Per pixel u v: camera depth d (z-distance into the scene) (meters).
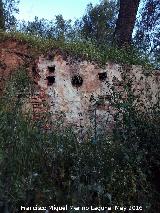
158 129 3.62
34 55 4.93
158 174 3.39
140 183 3.10
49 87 4.77
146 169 3.34
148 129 3.63
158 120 3.79
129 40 6.23
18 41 5.06
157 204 3.10
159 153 3.46
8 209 2.55
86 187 2.75
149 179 3.32
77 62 4.89
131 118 3.65
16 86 4.36
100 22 10.78
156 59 5.23
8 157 2.97
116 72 4.87
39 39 5.27
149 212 3.00
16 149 3.15
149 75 4.84
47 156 3.21
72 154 3.15
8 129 3.30
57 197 2.79
